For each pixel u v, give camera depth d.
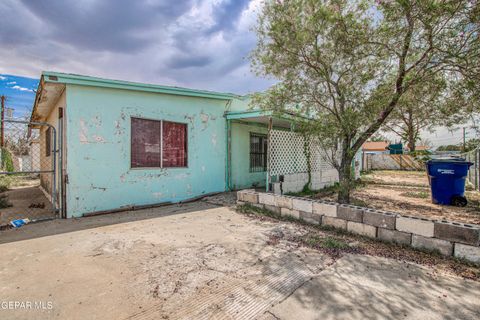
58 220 5.11
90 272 2.85
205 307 2.20
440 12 3.54
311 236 4.00
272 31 4.62
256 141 9.86
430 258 3.17
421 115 5.41
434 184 6.56
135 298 2.34
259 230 4.37
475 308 2.17
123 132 6.03
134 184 6.22
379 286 2.53
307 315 2.08
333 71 4.99
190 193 7.41
